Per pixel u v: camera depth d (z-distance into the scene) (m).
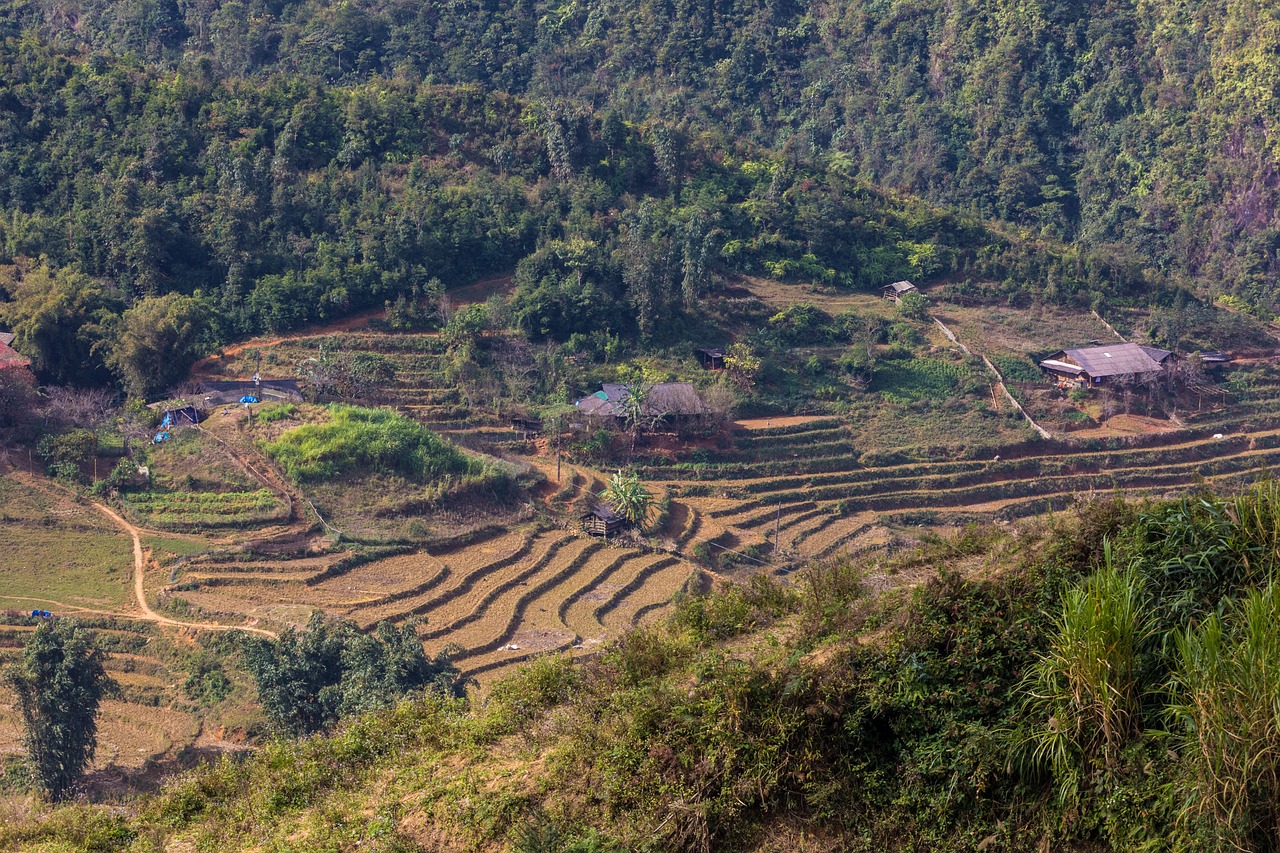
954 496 76.31
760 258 105.69
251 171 93.62
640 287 89.38
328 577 58.44
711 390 80.56
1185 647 11.57
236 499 63.97
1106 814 11.34
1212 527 13.19
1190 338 99.31
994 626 13.11
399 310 87.69
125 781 41.16
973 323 100.25
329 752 17.00
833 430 83.19
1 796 39.62
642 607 58.25
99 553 58.81
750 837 12.73
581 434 78.12
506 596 58.12
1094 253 109.62
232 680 47.91
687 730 13.38
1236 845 10.44
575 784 13.70
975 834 12.02
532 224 97.69
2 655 48.28
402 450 69.38
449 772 15.12
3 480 63.53
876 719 13.08
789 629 15.52
